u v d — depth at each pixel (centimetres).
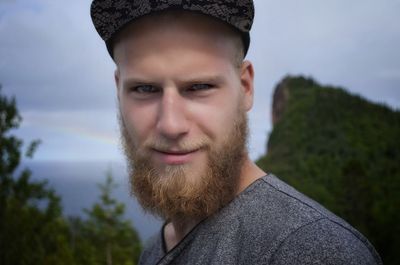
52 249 1789
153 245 180
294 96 12350
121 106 128
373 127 10194
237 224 120
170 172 117
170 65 112
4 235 1368
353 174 4619
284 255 104
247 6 117
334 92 11912
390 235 4219
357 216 4466
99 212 2562
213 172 117
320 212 114
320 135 9888
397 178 6850
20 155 1369
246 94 135
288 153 9600
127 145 131
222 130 118
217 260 116
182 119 113
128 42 117
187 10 110
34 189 1457
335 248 101
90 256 2381
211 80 114
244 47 128
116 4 116
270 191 124
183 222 138
